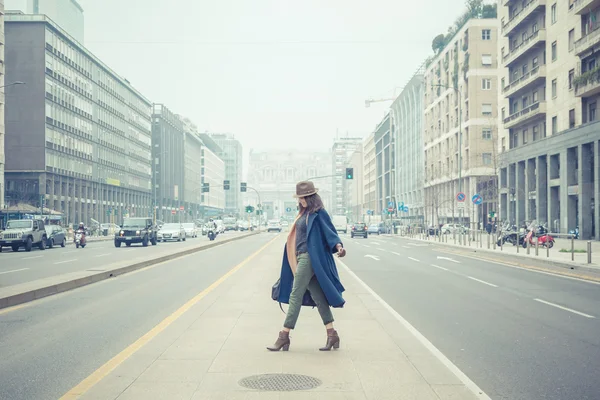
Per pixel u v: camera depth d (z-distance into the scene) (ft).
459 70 235.81
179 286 47.65
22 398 16.98
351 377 18.80
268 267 66.08
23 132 221.25
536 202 165.27
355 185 574.97
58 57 236.02
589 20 140.87
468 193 225.35
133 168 344.28
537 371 20.30
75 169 252.83
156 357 21.54
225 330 27.02
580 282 52.03
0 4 193.67
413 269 65.26
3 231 114.62
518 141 185.47
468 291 44.60
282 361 20.89
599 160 133.28
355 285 47.42
